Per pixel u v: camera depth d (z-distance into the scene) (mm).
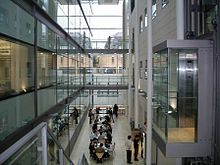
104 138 10609
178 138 5914
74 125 13297
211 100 5805
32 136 2221
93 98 21938
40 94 7211
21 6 5109
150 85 8422
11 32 5875
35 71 6508
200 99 5805
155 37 10664
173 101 5918
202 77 5789
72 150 11188
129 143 9453
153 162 8438
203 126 5828
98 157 9297
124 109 19672
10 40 5793
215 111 5668
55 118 8883
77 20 15305
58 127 9414
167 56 5938
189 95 5926
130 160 9266
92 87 17891
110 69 18109
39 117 6461
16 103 5363
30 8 5730
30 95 6285
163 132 6199
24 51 6594
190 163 6203
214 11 5785
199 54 5777
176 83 5938
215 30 5621
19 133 4797
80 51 16672
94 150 9680
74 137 12070
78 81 15672
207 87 5797
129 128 14656
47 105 7902
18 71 6156
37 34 7055
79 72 16344
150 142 8305
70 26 12664
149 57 8562
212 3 5883
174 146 5848
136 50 13977
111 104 21906
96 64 21781
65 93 11414
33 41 7039
